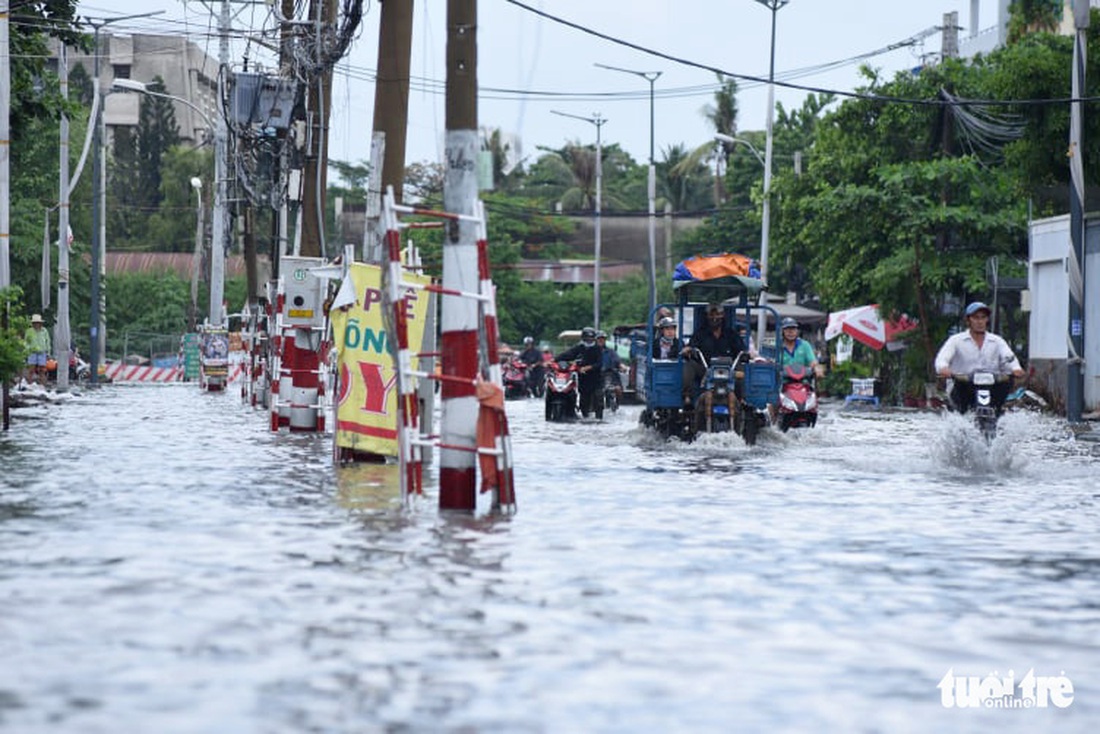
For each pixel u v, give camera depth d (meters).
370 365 40.66
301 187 69.38
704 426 54.12
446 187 30.31
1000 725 13.65
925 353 109.44
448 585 20.17
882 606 19.28
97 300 136.88
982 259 107.75
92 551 23.12
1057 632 17.78
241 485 34.22
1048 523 28.73
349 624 17.39
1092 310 88.94
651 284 157.62
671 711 13.72
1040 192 92.19
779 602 19.39
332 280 55.25
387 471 38.41
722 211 194.00
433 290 29.39
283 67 77.00
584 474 39.38
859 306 116.69
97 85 113.56
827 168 117.81
